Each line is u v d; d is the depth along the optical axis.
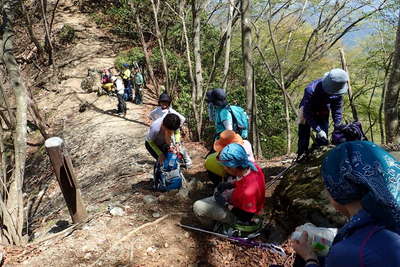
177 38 16.30
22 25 19.78
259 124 9.92
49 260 3.60
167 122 4.28
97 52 17.70
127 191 5.66
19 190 4.40
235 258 3.53
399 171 1.23
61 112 13.18
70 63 16.78
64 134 11.62
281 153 10.05
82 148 10.06
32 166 10.89
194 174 5.94
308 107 3.92
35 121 10.46
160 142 4.70
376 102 10.48
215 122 4.81
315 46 12.53
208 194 4.83
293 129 10.74
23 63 17.94
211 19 16.33
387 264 1.15
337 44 12.86
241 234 3.73
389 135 6.21
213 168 4.33
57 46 17.94
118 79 11.89
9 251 3.78
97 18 20.06
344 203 1.30
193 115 9.80
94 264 3.54
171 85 11.72
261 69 11.26
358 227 1.25
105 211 4.48
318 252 2.15
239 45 13.58
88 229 4.04
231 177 3.61
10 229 4.05
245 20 6.25
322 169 1.37
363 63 10.71
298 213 3.44
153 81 13.45
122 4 19.14
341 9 11.79
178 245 3.77
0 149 4.48
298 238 1.82
